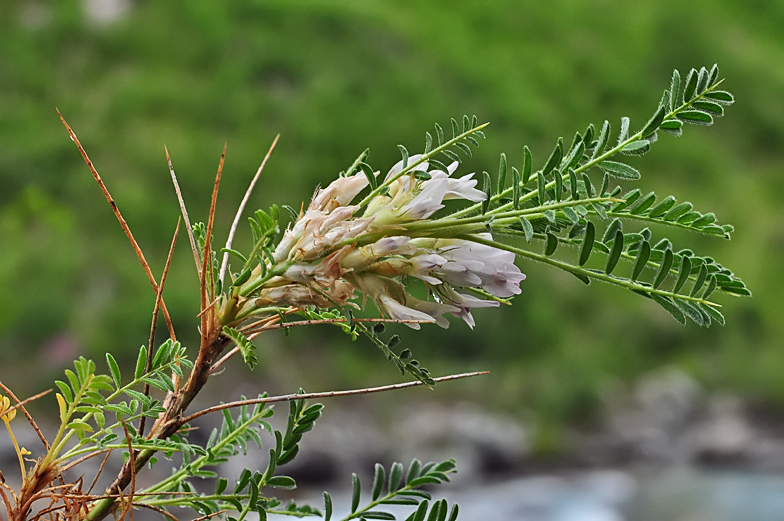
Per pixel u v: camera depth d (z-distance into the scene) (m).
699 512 10.80
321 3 26.81
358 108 23.61
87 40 23.98
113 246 16.88
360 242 1.16
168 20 25.31
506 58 29.06
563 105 28.81
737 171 28.67
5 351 13.63
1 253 9.67
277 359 15.77
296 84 24.66
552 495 11.57
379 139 22.62
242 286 1.21
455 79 26.48
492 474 12.96
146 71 23.77
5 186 17.41
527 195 1.14
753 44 34.94
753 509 10.88
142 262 1.24
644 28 33.72
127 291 15.67
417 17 29.36
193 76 24.09
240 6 26.31
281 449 1.25
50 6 24.84
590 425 15.37
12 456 8.24
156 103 22.19
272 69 24.70
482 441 13.19
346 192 1.22
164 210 18.17
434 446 13.15
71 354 13.81
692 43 32.72
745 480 12.47
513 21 31.77
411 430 13.60
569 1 33.44
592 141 1.16
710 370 18.05
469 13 31.22
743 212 26.05
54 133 20.02
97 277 15.88
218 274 1.26
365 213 1.18
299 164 21.80
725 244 23.73
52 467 1.20
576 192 1.11
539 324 18.50
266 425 1.49
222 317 1.23
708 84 1.11
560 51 31.39
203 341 1.24
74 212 17.53
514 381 16.62
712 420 15.79
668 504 11.18
